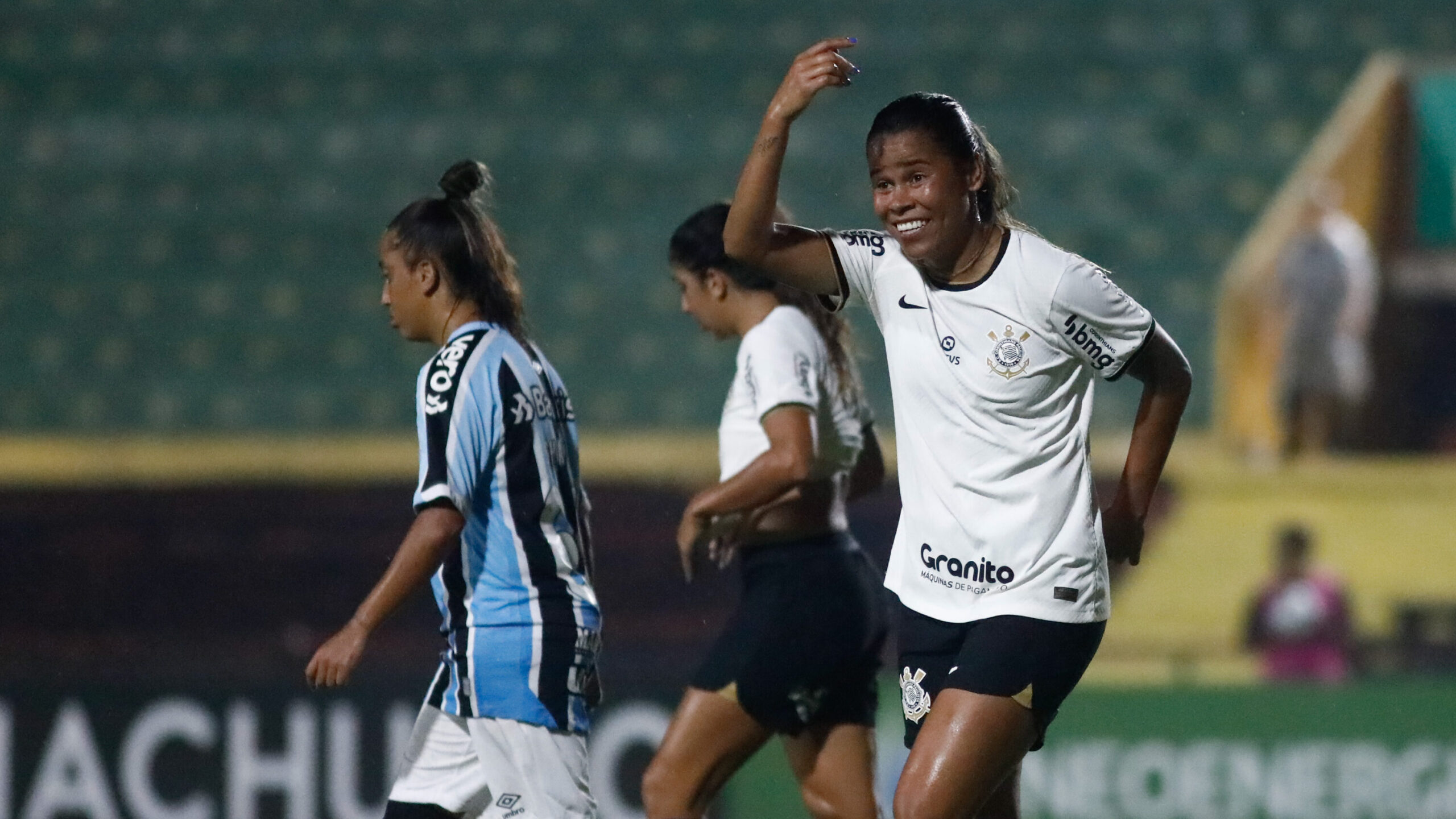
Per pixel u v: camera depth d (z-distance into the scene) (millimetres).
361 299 51906
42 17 60812
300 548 32156
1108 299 12141
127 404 47531
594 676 14172
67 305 51594
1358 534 37438
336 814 25625
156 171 56438
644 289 51531
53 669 27781
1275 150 54781
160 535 32188
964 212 12133
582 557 14297
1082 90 56688
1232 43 57906
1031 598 12344
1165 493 37812
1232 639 36438
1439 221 46156
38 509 32125
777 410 15602
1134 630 36719
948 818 12141
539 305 50781
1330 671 31250
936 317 12430
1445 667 32500
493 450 13641
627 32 60062
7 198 55469
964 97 56625
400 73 59188
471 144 56781
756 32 59719
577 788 13859
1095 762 26125
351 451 36875
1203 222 52625
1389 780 25844
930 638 12852
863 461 17375
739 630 16344
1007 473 12383
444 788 14055
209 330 50812
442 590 13898
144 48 60219
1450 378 45969
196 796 25688
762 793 25375
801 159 54375
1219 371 42438
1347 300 40438
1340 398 40719
